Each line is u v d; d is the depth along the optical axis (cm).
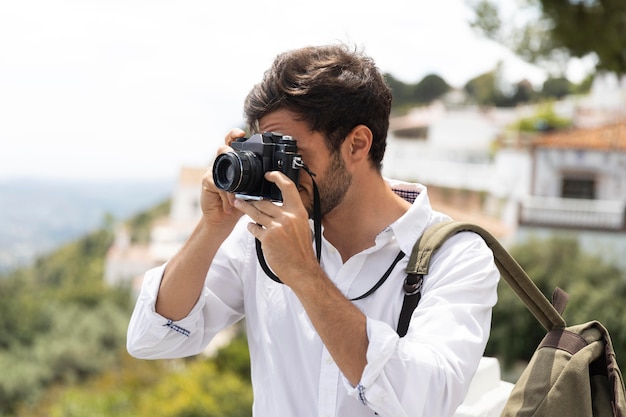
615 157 1941
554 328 132
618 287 1279
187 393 1047
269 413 132
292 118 119
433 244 122
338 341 109
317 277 112
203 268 134
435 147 2159
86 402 1124
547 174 1986
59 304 2791
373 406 109
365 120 121
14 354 2244
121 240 4944
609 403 127
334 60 120
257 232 114
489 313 122
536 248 1461
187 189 3525
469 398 158
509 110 2242
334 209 127
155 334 138
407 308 121
